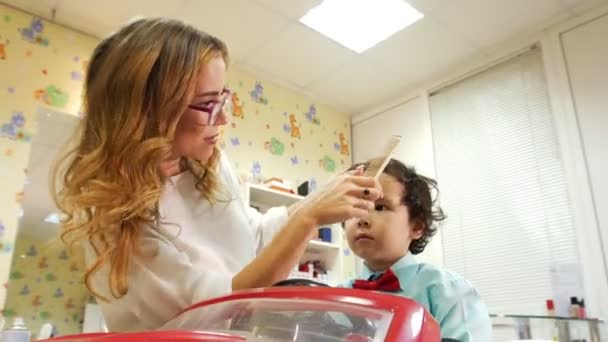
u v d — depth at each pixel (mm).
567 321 1794
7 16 2047
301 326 385
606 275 1993
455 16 2293
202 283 580
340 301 396
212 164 776
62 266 3559
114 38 705
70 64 2160
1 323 1697
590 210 2092
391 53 2584
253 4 2184
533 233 2285
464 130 2678
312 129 3031
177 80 641
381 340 334
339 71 2760
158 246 619
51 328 2256
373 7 2229
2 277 1734
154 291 599
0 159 1852
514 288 2287
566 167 2207
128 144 622
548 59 2357
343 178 674
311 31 2393
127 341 306
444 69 2748
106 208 596
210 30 2359
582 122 2191
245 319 421
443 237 2615
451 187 2660
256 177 2629
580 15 2283
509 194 2414
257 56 2602
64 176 708
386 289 914
